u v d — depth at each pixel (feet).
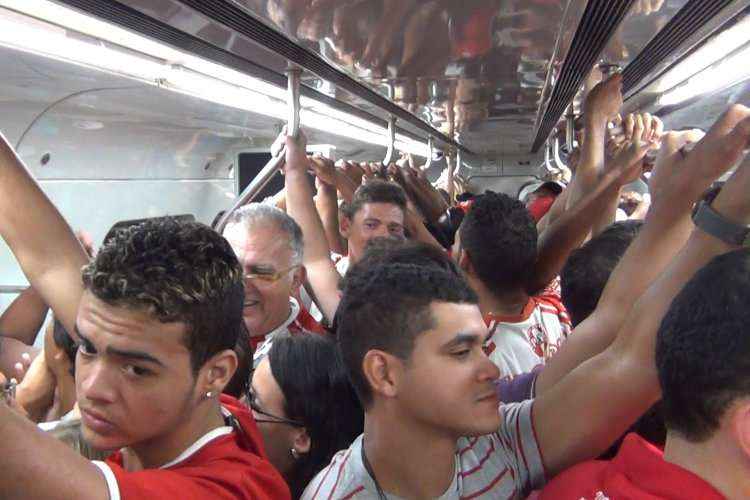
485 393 3.94
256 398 5.91
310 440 5.83
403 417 4.02
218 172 21.81
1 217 4.96
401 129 20.67
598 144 10.11
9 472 2.97
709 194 4.81
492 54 9.15
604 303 5.08
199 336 3.60
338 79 10.98
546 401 4.58
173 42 8.36
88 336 3.51
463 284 3.99
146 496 3.26
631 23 8.01
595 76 11.94
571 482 3.92
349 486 4.21
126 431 3.58
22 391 6.92
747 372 3.11
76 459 3.18
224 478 3.65
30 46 10.25
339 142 23.13
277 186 20.95
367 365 4.01
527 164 36.78
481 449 4.44
